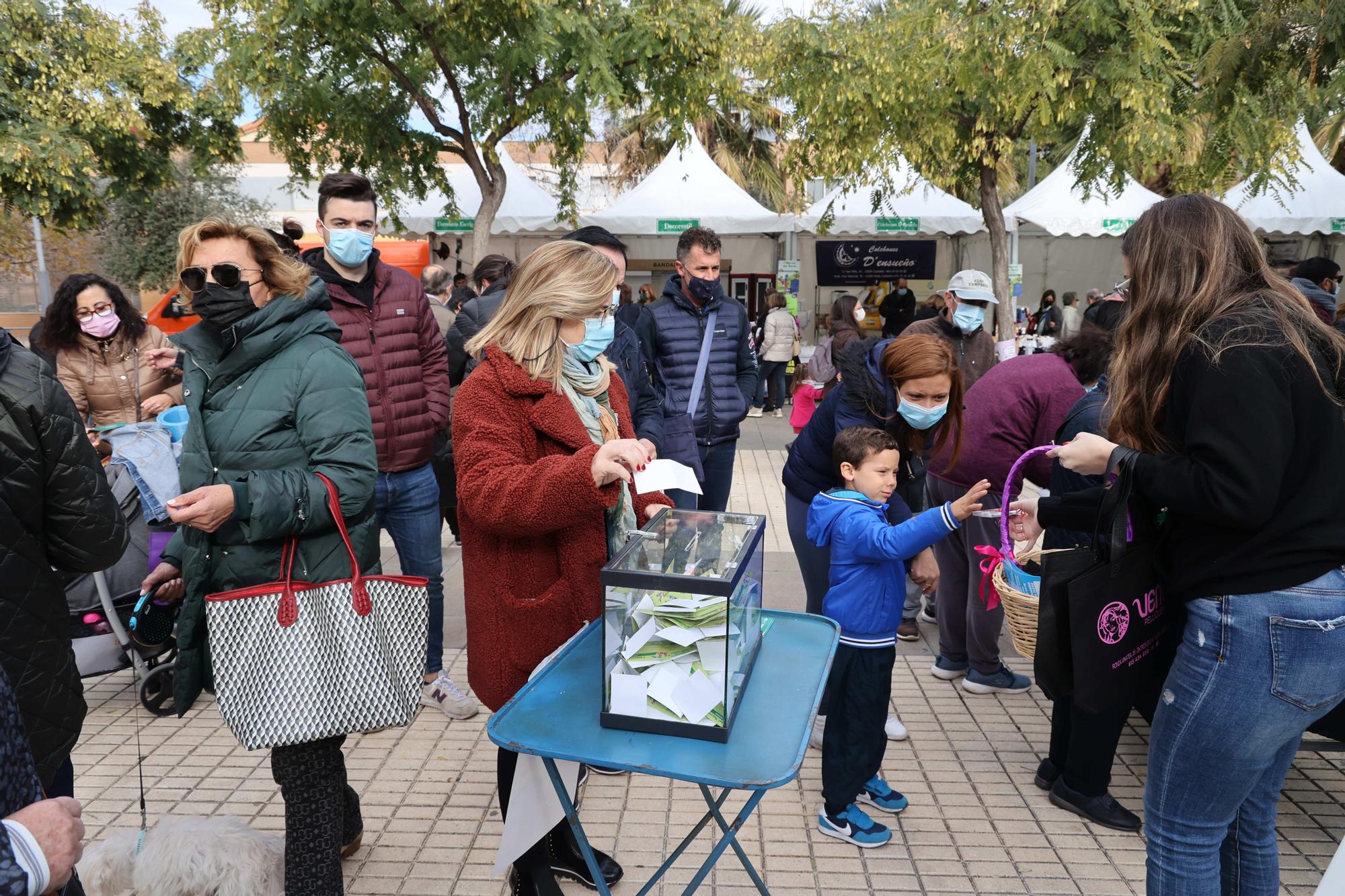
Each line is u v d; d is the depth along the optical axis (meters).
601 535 2.25
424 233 14.54
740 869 2.72
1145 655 1.98
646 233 14.38
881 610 2.79
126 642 3.53
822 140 10.68
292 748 2.16
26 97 13.23
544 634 2.24
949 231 14.17
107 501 1.94
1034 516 2.42
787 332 12.27
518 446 2.18
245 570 2.13
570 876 2.61
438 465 4.49
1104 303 3.89
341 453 2.16
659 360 4.22
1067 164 13.90
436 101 11.18
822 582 3.40
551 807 2.24
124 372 4.17
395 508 3.65
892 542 2.60
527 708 1.84
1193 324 1.80
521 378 2.16
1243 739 1.78
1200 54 9.81
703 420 4.19
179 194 19.44
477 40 9.94
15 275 22.61
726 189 14.51
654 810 3.03
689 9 10.34
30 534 1.82
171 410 3.78
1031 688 3.96
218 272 2.08
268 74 10.34
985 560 3.70
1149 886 1.99
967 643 3.95
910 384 3.04
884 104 9.88
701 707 1.69
